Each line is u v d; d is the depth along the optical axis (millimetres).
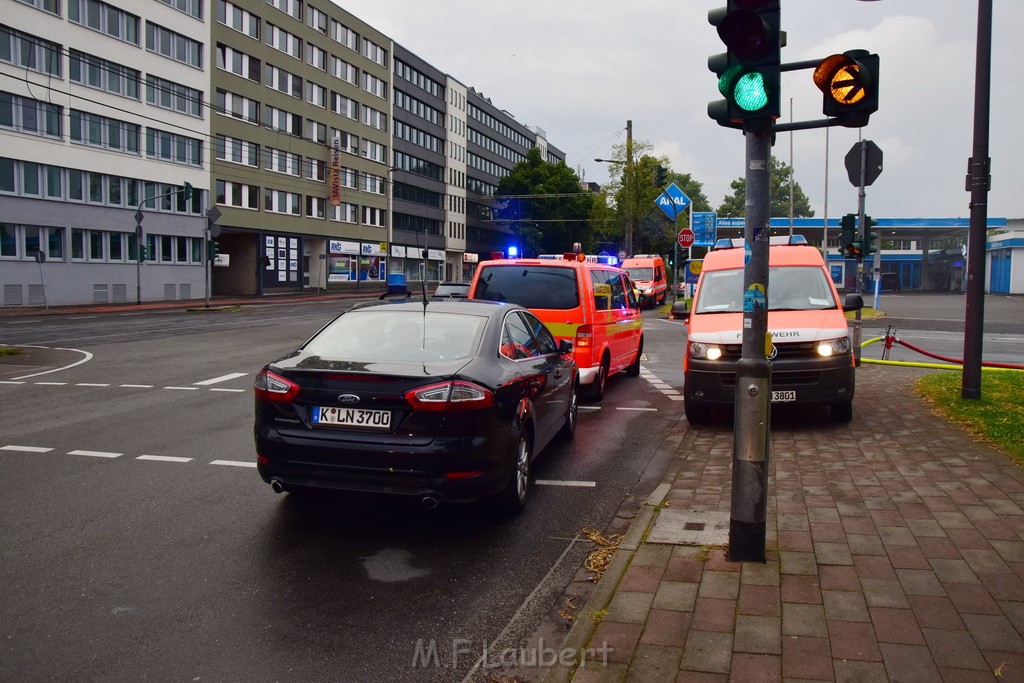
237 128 54125
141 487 6789
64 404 11047
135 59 44781
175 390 12414
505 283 11297
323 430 5570
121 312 36469
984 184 9922
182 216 48938
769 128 4586
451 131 92000
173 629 4098
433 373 5539
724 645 3668
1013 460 7086
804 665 3471
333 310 38438
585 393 11555
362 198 71875
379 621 4223
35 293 39312
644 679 3385
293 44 60656
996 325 28719
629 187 48656
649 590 4305
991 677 3348
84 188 41906
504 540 5570
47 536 5531
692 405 9688
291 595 4562
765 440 4668
